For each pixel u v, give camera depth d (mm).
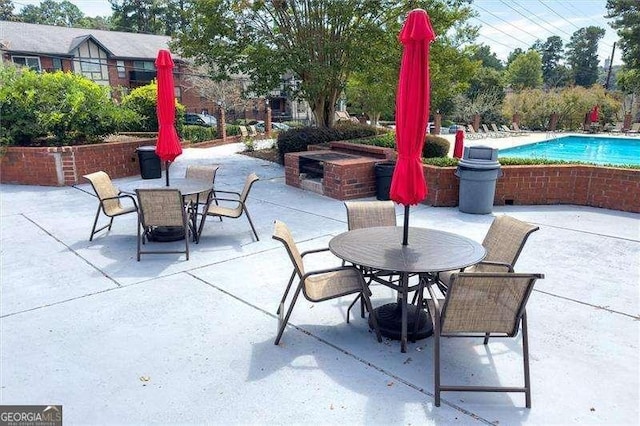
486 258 3643
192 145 17391
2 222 6574
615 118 29250
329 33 11930
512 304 2578
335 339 3352
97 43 31359
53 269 4734
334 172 8273
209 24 11602
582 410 2555
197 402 2623
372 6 11078
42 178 9273
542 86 53125
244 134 19781
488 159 7043
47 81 9820
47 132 9836
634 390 2734
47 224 6465
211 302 3971
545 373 2910
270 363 3031
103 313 3748
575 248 5414
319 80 11492
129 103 13914
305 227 6398
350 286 3348
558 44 72188
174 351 3176
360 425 2424
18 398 2658
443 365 3006
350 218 4250
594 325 3545
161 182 9688
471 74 13438
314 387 2764
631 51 33500
